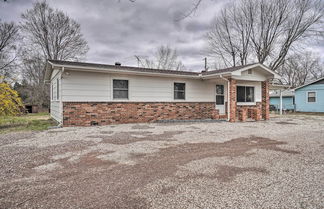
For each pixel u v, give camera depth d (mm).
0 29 19891
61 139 5785
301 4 17875
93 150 4543
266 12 20391
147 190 2527
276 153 4359
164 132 7113
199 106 12039
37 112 21688
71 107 8438
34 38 21906
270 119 12727
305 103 20922
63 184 2709
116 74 9469
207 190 2527
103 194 2416
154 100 10531
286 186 2646
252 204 2176
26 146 4910
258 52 22000
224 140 5770
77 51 24172
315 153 4367
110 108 9297
